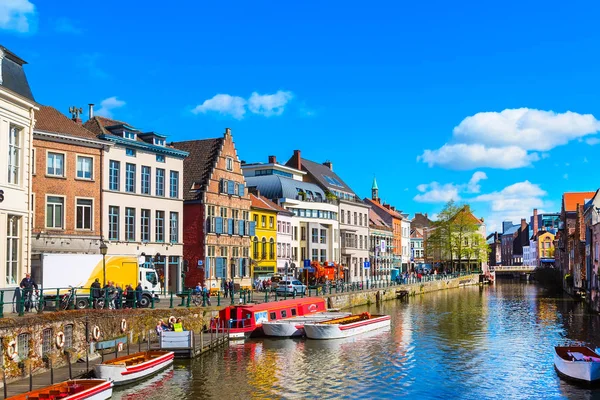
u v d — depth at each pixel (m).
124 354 27.05
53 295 29.23
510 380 25.70
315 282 64.25
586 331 40.22
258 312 37.25
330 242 74.69
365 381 25.44
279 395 23.02
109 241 41.12
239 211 55.72
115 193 41.88
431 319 47.44
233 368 27.34
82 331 25.95
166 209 46.53
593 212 61.97
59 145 38.50
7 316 22.19
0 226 25.80
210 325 34.09
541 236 165.75
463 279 100.50
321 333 36.06
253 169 72.81
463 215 101.06
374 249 88.81
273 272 62.16
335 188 80.31
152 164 45.47
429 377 26.27
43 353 23.27
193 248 50.03
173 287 47.22
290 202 67.62
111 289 29.70
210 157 52.56
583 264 67.94
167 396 22.47
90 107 45.50
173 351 28.22
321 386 24.48
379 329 41.00
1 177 25.98
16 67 27.66
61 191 38.41
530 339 36.81
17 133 27.52
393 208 113.12
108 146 41.34
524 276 140.75
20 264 27.28
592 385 24.55
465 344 34.84
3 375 20.66
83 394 19.41
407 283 77.12
